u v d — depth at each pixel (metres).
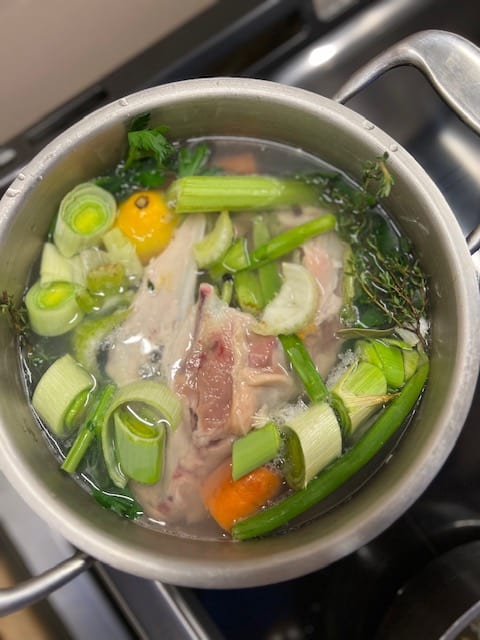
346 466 0.28
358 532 0.25
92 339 0.30
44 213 0.30
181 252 0.31
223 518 0.28
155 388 0.29
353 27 0.39
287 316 0.29
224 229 0.30
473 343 0.26
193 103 0.29
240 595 0.34
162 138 0.29
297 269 0.30
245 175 0.32
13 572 0.29
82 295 0.30
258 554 0.25
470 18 0.39
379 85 0.38
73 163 0.29
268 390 0.29
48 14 0.38
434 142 0.38
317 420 0.28
